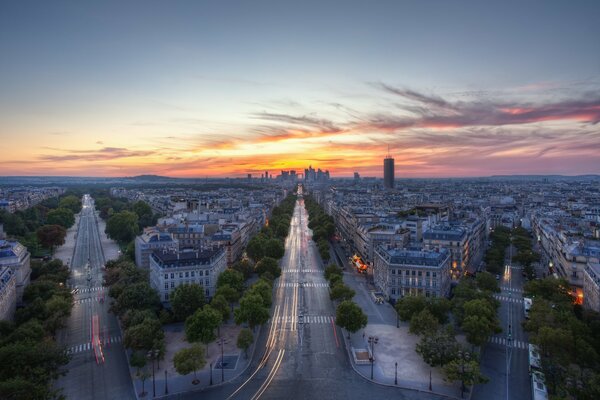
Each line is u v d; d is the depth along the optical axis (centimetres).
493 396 18438
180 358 19362
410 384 19488
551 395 17462
